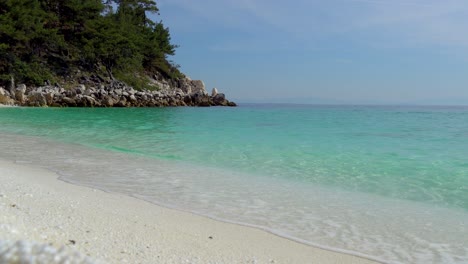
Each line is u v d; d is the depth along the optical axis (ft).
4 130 65.00
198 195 24.72
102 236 15.56
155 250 14.71
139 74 271.49
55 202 20.48
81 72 226.79
